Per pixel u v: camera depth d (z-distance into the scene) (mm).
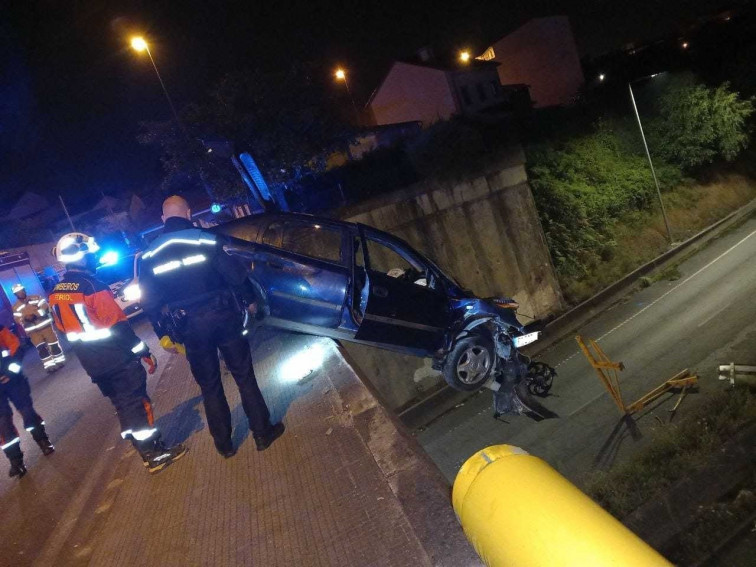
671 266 20062
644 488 8859
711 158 26328
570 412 12805
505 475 1552
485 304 5637
